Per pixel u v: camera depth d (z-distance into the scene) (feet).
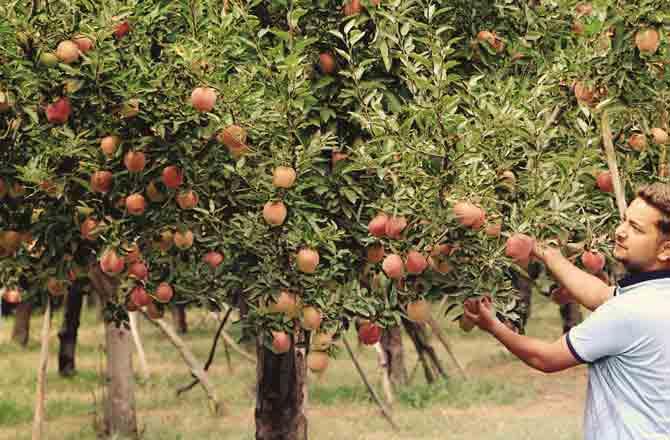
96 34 25.70
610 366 17.63
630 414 17.44
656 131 26.30
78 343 107.96
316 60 29.12
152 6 29.09
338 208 28.02
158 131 25.22
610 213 24.88
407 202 23.13
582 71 25.18
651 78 25.54
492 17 30.53
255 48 27.50
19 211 29.40
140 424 60.44
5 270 32.04
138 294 28.32
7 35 25.90
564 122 27.25
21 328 105.09
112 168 27.27
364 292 26.43
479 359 87.56
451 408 65.41
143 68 26.12
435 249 23.40
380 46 26.22
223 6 28.45
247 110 25.73
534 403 66.90
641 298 17.31
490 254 23.07
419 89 25.25
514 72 30.81
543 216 22.81
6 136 27.66
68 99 26.27
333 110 28.78
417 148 23.26
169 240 27.50
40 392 48.83
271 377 36.14
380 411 63.52
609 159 24.07
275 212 25.53
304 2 29.12
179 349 62.13
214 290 28.19
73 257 30.58
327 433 56.65
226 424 59.77
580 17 27.94
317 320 26.22
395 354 73.61
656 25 23.89
